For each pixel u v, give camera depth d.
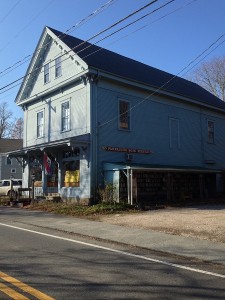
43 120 25.19
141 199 22.03
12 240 10.01
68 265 7.26
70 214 16.94
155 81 25.95
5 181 31.06
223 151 31.72
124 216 15.70
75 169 21.39
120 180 20.08
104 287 5.87
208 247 9.31
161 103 25.73
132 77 23.20
